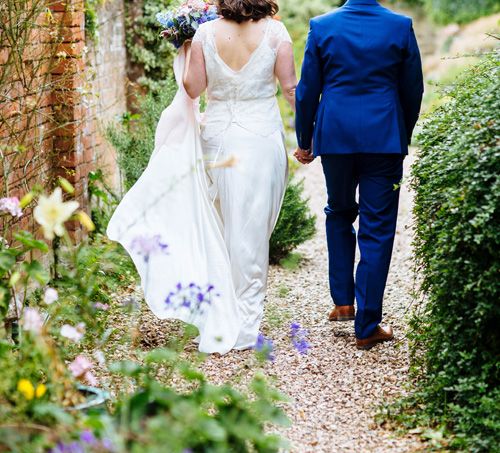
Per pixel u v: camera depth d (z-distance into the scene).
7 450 2.86
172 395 3.09
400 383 4.42
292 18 16.39
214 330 4.87
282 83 5.10
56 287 5.66
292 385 4.45
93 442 2.75
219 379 4.50
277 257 7.14
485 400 3.63
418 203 4.53
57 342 4.16
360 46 4.87
